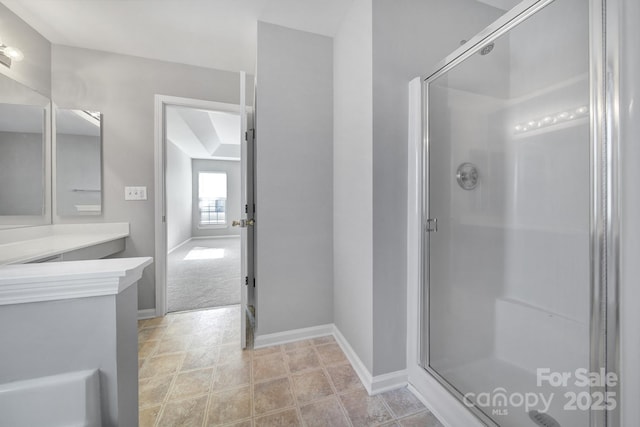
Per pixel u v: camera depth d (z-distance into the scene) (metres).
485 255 1.46
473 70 1.27
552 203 1.26
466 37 1.51
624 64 0.65
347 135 1.63
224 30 1.82
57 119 1.93
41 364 0.60
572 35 1.06
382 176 1.32
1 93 1.54
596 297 0.70
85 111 1.99
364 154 1.39
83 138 1.99
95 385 0.62
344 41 1.67
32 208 1.75
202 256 4.88
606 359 0.68
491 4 1.58
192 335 1.88
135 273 0.69
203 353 1.65
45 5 1.57
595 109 0.70
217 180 7.62
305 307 1.85
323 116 1.86
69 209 1.96
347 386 1.36
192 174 7.30
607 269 0.68
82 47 1.99
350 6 1.57
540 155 1.30
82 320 0.62
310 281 1.86
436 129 1.33
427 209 1.33
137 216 2.12
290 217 1.80
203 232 7.44
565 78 1.13
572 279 1.19
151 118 2.14
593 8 0.70
